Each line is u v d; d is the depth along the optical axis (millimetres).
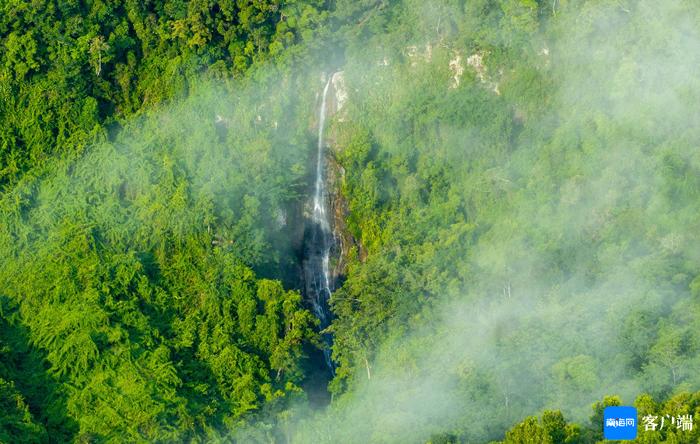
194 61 134000
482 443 102938
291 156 133000
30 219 124938
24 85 131375
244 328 122688
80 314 116500
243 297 123438
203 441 112562
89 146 129625
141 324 118938
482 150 129625
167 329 121000
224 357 118875
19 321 118688
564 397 103562
